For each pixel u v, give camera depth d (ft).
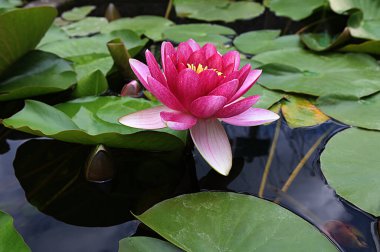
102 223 1.56
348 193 1.57
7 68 1.99
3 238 1.39
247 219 1.49
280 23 2.84
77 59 2.18
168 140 1.65
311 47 2.26
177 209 1.51
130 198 1.64
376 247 1.47
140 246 1.43
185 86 1.54
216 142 1.60
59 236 1.53
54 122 1.69
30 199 1.63
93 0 3.32
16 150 1.79
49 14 1.96
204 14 2.97
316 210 1.57
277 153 1.79
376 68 2.11
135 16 3.10
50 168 1.73
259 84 2.04
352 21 2.35
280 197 1.62
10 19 1.83
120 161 1.75
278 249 1.42
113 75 2.18
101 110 1.81
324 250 1.42
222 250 1.42
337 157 1.68
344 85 1.98
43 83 1.95
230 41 2.53
